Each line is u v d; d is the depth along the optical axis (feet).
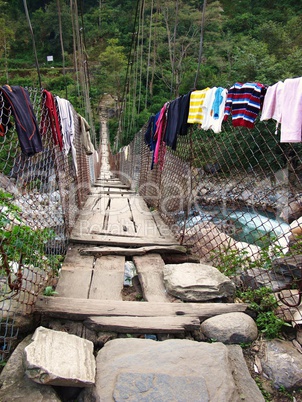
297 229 8.50
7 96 5.11
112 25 116.47
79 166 13.61
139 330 5.30
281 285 6.75
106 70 95.09
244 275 7.13
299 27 56.80
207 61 64.03
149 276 7.26
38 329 4.75
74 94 76.02
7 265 4.84
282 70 39.29
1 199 5.63
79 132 13.94
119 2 123.03
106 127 88.38
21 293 5.71
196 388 4.01
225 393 4.00
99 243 9.06
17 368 4.29
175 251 8.71
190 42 67.62
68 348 4.57
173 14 71.72
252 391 4.35
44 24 103.35
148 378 4.12
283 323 5.55
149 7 74.84
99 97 99.76
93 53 108.68
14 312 4.99
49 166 7.68
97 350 5.12
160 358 4.51
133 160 24.23
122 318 5.48
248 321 5.56
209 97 7.16
